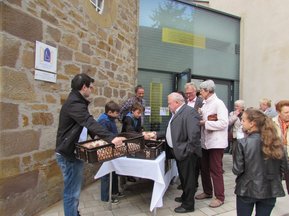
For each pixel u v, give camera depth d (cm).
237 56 743
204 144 329
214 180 326
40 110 286
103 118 311
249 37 706
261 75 666
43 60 288
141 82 600
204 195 349
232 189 389
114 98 472
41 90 288
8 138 242
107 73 443
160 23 621
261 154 192
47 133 300
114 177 329
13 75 247
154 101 614
